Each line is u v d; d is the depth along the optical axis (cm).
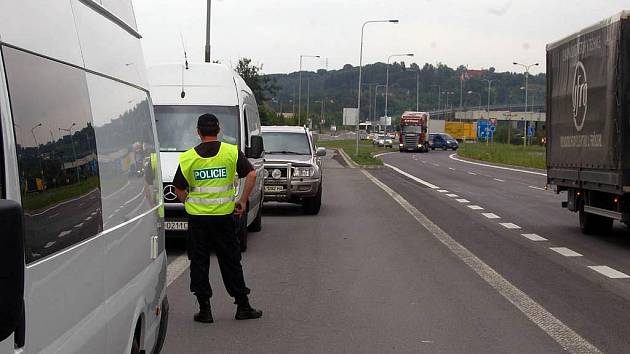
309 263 1412
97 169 468
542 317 988
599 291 1173
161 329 698
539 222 2209
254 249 1589
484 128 12238
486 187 3819
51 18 409
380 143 12381
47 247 366
